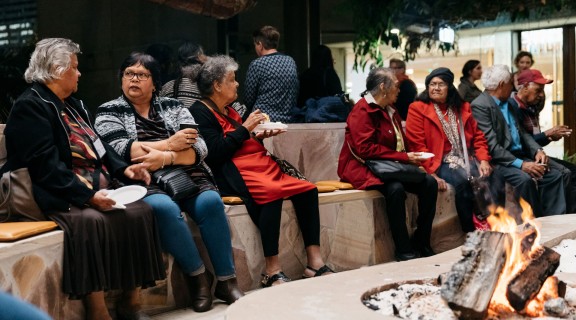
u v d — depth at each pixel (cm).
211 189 450
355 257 569
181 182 434
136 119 453
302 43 843
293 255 515
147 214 393
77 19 1062
